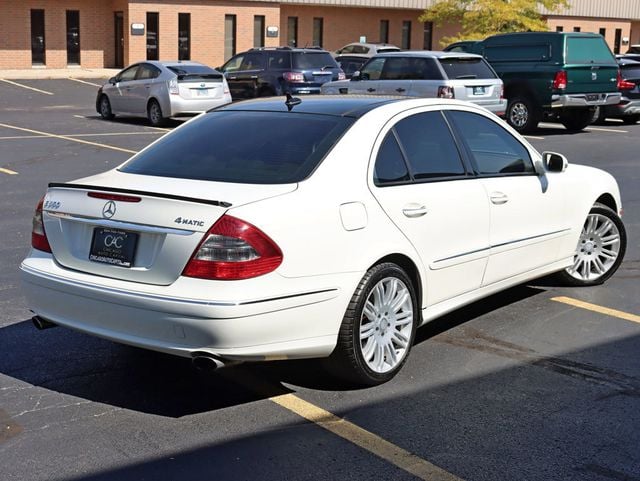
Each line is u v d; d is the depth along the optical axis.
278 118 5.41
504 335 6.00
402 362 5.20
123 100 21.53
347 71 26.42
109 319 4.55
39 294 4.86
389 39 40.25
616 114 21.44
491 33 33.34
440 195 5.39
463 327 6.18
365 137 5.11
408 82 17.81
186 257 4.35
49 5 32.88
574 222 6.74
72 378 5.15
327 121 5.23
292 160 4.92
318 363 5.41
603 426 4.54
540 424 4.55
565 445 4.31
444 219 5.39
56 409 4.70
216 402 4.82
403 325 5.19
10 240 8.55
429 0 39.06
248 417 4.62
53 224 4.87
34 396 4.87
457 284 5.61
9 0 32.06
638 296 7.01
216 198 4.49
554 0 35.59
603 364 5.45
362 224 4.83
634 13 46.84
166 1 33.06
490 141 6.08
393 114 5.37
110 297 4.50
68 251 4.80
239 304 4.26
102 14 33.94
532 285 7.30
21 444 4.27
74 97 27.34
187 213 4.40
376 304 4.97
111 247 4.62
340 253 4.70
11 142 16.77
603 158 15.30
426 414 4.67
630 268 7.92
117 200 4.61
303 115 5.38
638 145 17.38
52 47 33.22
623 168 14.05
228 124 5.50
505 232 5.97
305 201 4.61
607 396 4.95
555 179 6.50
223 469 4.04
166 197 4.46
